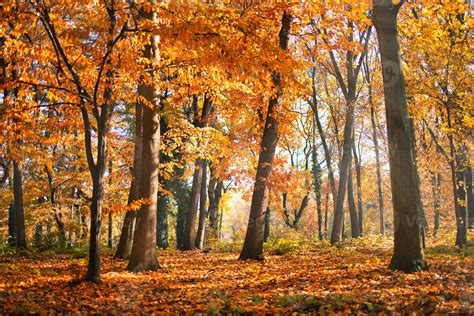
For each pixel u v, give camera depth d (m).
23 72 9.81
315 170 33.16
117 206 10.23
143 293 8.40
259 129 20.44
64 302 7.40
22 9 9.12
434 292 7.13
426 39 15.52
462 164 18.53
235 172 23.42
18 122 10.30
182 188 28.47
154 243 12.30
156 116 12.29
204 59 9.30
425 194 38.41
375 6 10.40
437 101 17.38
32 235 27.70
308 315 6.06
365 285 8.05
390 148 10.11
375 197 44.22
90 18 9.36
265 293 7.93
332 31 15.05
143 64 11.05
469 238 19.47
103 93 10.05
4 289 8.38
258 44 8.95
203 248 24.48
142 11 11.14
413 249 9.71
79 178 21.47
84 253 16.75
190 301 7.39
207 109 21.44
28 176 23.72
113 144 19.88
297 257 15.39
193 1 9.09
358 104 24.11
